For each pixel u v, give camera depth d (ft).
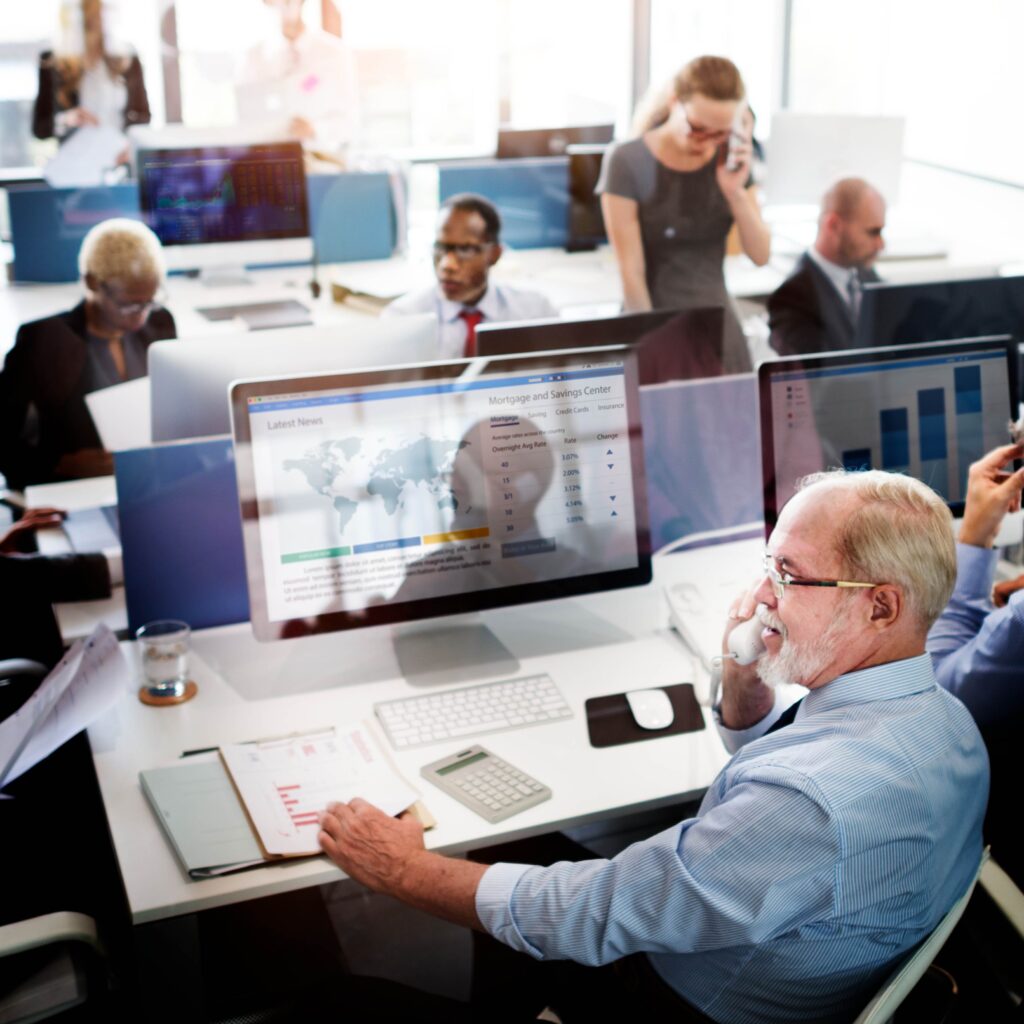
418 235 14.53
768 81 17.81
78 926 4.30
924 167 14.82
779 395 6.09
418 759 5.08
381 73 19.29
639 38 19.94
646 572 6.13
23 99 16.21
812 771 3.74
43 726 5.08
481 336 6.84
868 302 8.04
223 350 6.33
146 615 6.17
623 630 6.22
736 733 5.12
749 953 3.85
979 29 14.96
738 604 5.13
